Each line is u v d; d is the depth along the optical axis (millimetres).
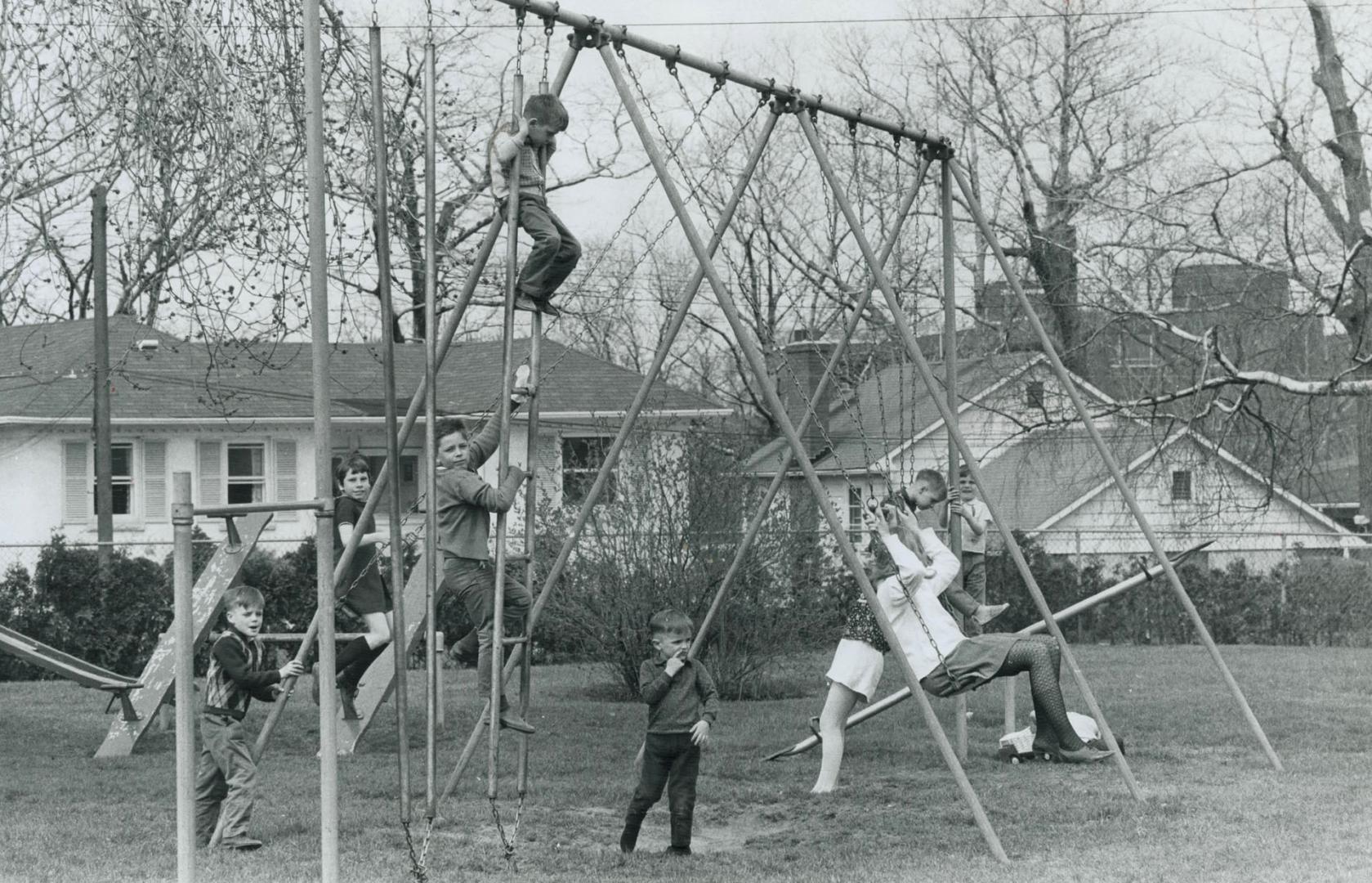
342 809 8711
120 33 9156
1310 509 33312
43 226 10211
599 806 9039
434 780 6754
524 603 8344
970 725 12820
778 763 10664
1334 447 38469
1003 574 24938
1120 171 27672
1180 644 24906
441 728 12562
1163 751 11039
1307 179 25344
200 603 11758
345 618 20969
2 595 20547
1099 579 25203
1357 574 24719
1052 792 9336
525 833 8141
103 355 21828
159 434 26312
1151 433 28453
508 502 7477
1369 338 25578
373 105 6898
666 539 15492
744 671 15477
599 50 7984
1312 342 28938
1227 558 28688
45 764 10625
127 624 20906
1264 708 13664
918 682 7738
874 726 12703
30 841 7758
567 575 15664
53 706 14375
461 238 20500
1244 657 20609
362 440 27938
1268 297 25562
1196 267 26500
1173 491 29500
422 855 6918
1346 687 15836
